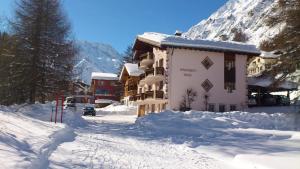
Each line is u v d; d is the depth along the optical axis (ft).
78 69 126.00
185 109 124.06
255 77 152.05
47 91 116.16
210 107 127.85
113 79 299.79
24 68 111.55
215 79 129.70
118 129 77.51
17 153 26.68
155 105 140.56
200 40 130.00
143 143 50.78
